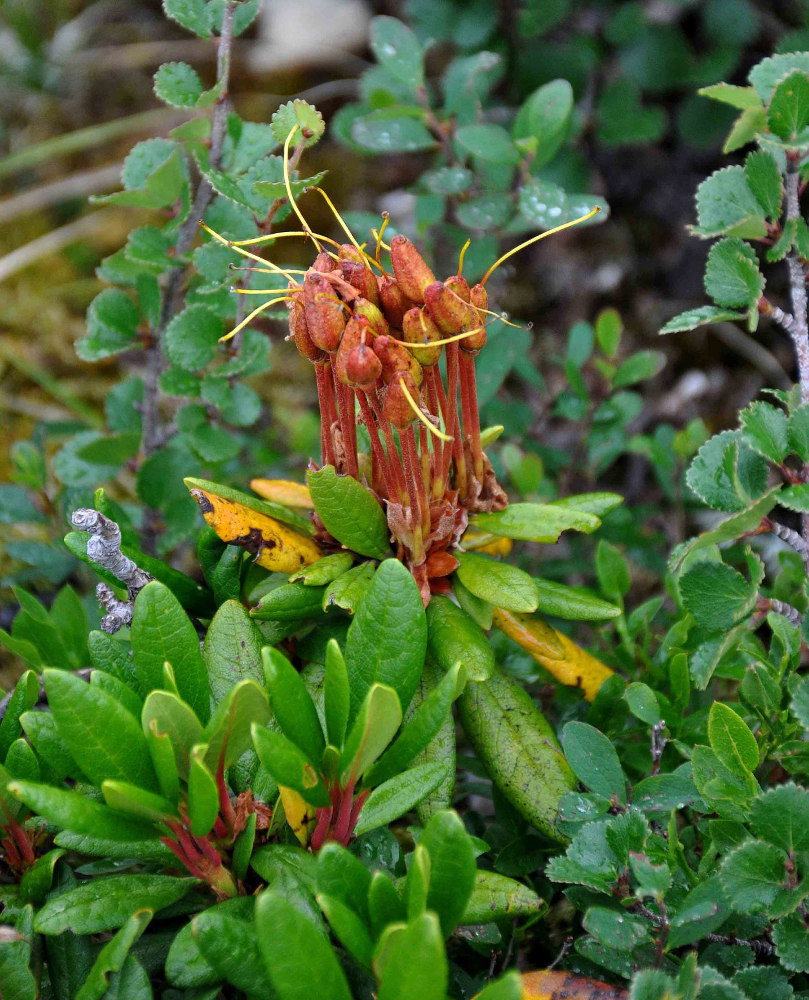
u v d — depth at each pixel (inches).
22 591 21.9
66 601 22.6
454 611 19.4
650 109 31.8
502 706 19.7
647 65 31.7
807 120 19.5
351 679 18.4
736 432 19.7
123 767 17.5
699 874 18.8
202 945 17.2
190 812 17.3
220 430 23.2
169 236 22.5
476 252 25.5
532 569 25.3
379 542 19.4
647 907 18.7
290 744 17.3
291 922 16.6
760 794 18.0
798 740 19.6
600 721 20.7
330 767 17.8
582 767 19.2
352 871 17.3
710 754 18.8
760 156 19.7
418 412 18.0
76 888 18.1
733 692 23.0
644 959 18.6
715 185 19.9
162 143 22.5
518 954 20.1
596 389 30.6
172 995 18.6
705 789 18.6
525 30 31.5
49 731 18.0
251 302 22.6
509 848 20.2
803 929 18.2
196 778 17.1
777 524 19.7
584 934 20.7
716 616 19.7
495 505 19.8
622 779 19.2
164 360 23.9
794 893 18.0
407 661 18.2
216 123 21.8
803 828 17.9
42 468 25.3
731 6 31.1
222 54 21.5
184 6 21.5
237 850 18.3
